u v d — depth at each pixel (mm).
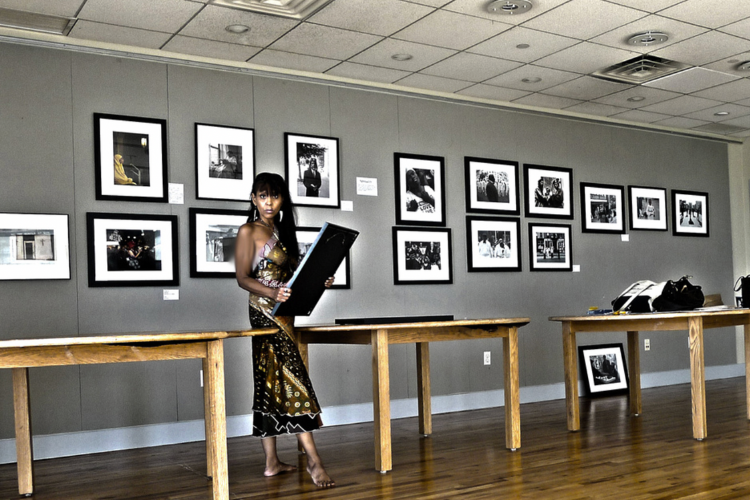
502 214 7230
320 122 6266
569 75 6477
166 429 5418
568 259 7660
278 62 5934
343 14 4961
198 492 3764
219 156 5758
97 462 4770
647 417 5785
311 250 3533
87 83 5305
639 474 3793
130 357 3127
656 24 5289
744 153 9391
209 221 5668
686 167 8836
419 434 5359
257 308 3854
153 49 5527
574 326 5289
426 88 6797
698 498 3293
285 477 4020
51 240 5105
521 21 5168
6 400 4926
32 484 3887
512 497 3410
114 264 5309
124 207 5387
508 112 7387
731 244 9211
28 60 5117
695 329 4727
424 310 6672
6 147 5016
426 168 6777
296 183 6078
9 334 4965
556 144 7711
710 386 7984
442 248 6801
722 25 5336
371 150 6508
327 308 6160
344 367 6223
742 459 4082
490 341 7055
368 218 6434
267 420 3801
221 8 4797
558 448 4590
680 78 6652
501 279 7180
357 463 4352
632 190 8266
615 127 8211
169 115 5590
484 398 6934
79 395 5148
